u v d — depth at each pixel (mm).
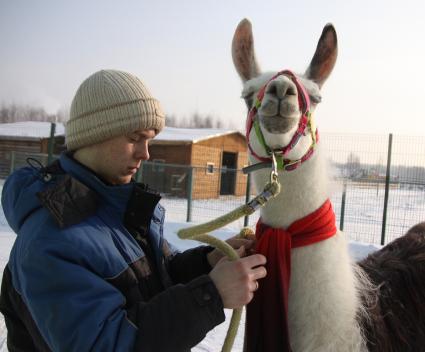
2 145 17859
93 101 1456
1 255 5629
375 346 1787
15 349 1457
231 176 15539
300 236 1720
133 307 1273
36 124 24453
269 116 1555
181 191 14906
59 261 1224
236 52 2092
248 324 1731
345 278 1763
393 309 1990
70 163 1494
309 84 1854
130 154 1516
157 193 1619
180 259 1940
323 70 2049
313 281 1698
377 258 2449
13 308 1480
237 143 18422
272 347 1650
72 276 1212
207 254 1920
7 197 1458
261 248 1713
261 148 1702
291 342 1713
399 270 2203
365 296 1896
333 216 1838
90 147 1515
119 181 1573
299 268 1714
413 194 9656
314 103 1847
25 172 1498
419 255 2324
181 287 1285
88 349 1149
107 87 1456
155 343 1196
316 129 1808
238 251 1790
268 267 1692
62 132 19688
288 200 1740
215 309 1259
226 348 1506
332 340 1672
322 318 1676
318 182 1753
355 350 1699
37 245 1241
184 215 10562
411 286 2113
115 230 1467
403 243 2590
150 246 1671
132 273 1413
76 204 1355
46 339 1233
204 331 1245
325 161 1868
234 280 1314
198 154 15930
